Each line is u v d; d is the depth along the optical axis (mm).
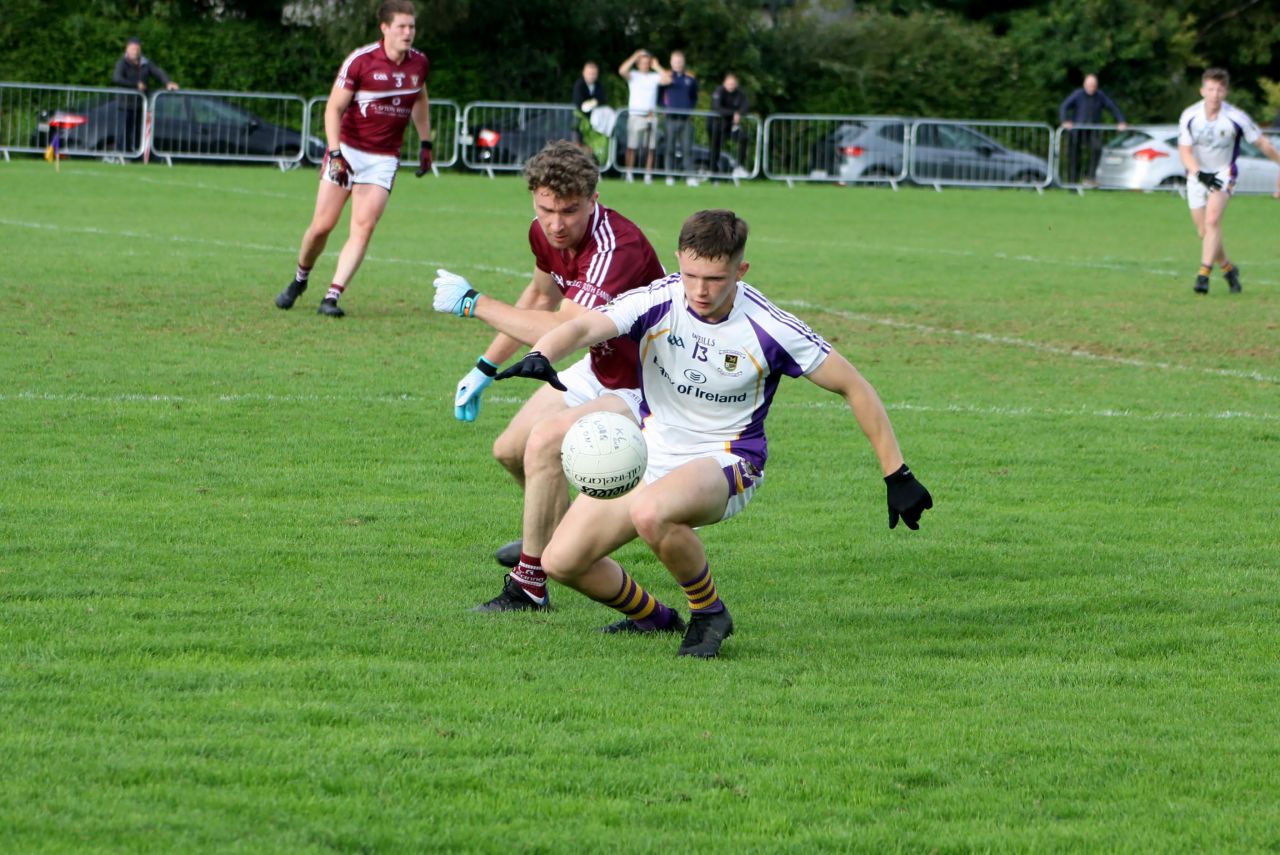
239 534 24938
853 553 25469
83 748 15523
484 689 18000
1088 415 37438
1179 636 21359
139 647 18969
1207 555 25891
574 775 15438
